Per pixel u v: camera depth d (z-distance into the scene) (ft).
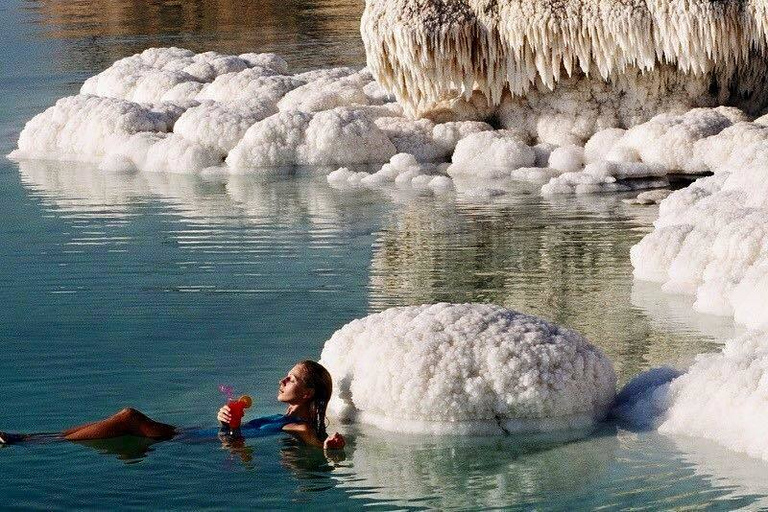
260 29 146.72
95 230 57.72
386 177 69.87
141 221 59.62
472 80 75.51
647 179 68.49
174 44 133.28
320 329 41.32
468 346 31.99
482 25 74.59
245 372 36.45
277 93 83.10
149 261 51.57
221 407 32.94
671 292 45.88
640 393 33.35
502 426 31.58
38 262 51.57
